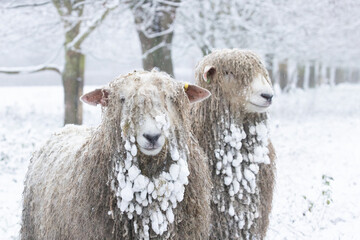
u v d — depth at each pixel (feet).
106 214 12.53
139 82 12.52
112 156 12.53
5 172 31.50
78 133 17.57
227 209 16.67
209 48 55.98
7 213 24.30
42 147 17.69
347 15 64.80
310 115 69.82
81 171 13.12
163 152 12.37
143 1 49.70
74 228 12.82
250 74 16.93
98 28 53.78
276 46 62.28
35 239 16.53
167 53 54.03
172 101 12.84
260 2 54.19
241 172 16.76
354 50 86.69
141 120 11.96
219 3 55.67
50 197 14.24
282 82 98.02
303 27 59.82
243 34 58.08
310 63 102.89
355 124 59.57
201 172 13.57
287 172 33.27
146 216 12.57
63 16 47.73
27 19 53.16
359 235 21.89
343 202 26.81
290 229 22.35
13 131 41.93
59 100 79.20
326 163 36.47
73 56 49.26
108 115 12.67
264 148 17.06
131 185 12.37
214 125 17.07
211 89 17.30
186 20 56.90
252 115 17.10
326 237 21.67
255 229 16.83
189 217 13.08
